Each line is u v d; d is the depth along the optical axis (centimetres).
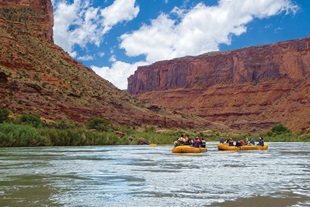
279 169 2097
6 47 10812
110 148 4972
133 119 11619
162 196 1245
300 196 1238
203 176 1759
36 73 10575
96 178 1673
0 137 4912
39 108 8988
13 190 1355
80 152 3809
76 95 10725
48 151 3912
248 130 19888
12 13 13250
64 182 1554
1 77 8981
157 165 2339
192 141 4475
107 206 1091
